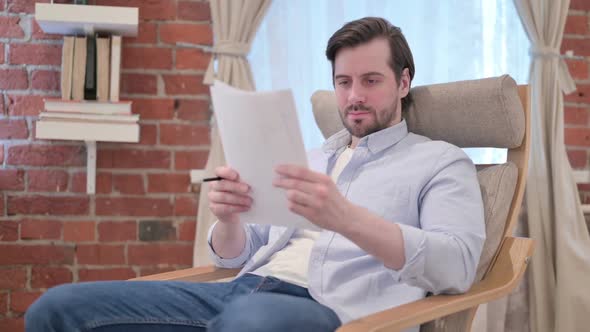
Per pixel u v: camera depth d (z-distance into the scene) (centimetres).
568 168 237
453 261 119
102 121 209
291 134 104
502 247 138
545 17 238
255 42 237
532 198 236
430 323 133
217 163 229
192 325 130
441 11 241
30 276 229
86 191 230
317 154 160
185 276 145
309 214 108
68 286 127
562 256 229
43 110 225
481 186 141
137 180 232
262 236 156
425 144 141
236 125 109
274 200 113
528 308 239
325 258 133
